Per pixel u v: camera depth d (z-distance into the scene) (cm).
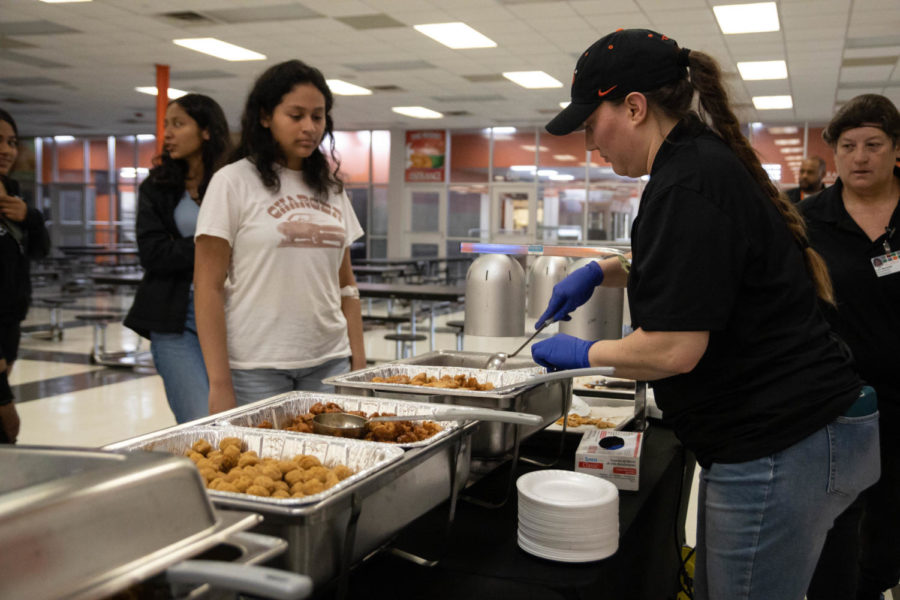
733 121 120
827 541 202
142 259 219
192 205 229
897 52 785
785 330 115
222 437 127
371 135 1511
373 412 147
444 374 190
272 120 179
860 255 198
